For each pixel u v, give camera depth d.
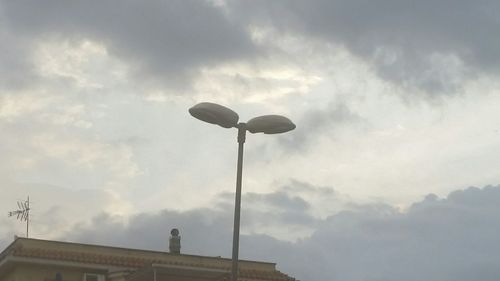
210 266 37.47
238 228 20.55
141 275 31.97
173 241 41.06
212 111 20.42
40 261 37.00
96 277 37.72
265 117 20.92
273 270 40.91
